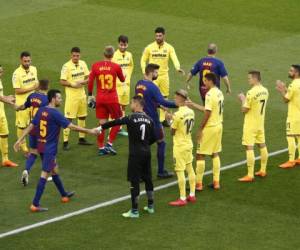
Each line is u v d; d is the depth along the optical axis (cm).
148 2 8200
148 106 4544
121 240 3869
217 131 4412
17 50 6962
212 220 4084
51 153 4212
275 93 6150
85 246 3809
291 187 4497
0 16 7806
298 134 4775
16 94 5112
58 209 4241
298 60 6850
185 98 4247
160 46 5684
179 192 4456
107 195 4419
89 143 5247
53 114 4188
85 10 7975
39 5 8100
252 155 4556
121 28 7525
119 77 5094
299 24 7731
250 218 4109
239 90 6225
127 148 5172
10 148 5172
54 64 6662
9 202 4344
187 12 7969
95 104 5112
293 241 3869
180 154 4241
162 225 4028
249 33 7500
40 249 3788
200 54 6969
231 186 4516
